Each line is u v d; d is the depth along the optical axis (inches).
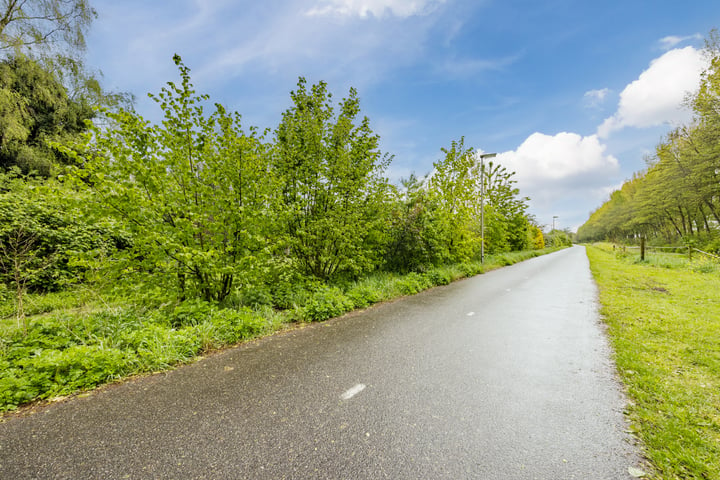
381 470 73.5
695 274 410.6
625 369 127.6
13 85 478.0
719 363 127.9
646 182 1317.7
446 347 159.5
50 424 93.2
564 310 237.5
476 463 75.4
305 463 76.0
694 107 761.0
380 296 278.4
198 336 158.2
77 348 129.6
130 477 71.6
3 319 199.2
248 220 213.3
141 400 107.7
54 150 495.8
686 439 81.5
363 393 111.8
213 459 77.6
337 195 291.9
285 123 290.4
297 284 264.8
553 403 103.4
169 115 201.9
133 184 187.8
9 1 462.6
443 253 444.8
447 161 559.5
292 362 141.1
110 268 190.9
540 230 1660.9
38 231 281.7
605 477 70.6
